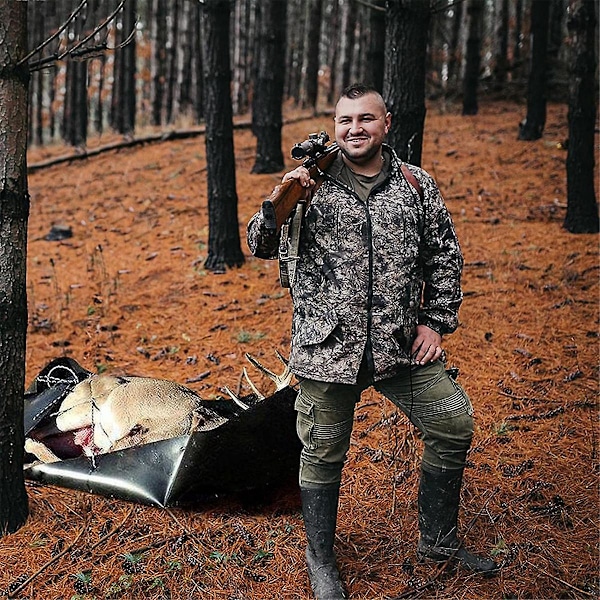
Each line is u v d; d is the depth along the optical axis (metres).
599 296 6.43
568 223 7.97
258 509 3.89
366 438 4.54
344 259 2.94
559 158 10.62
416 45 5.63
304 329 3.02
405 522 3.76
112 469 3.90
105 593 3.29
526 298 6.46
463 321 6.08
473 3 14.09
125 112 17.84
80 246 9.12
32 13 18.41
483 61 23.19
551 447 4.41
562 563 3.45
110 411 4.18
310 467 3.18
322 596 3.16
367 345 2.98
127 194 11.08
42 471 4.01
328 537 3.22
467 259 7.39
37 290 7.68
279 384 4.36
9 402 3.65
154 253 8.45
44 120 21.70
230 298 6.99
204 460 3.67
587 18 7.58
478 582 3.33
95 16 17.50
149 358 5.89
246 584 3.36
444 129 13.07
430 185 3.11
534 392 5.05
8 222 3.60
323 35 29.72
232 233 7.71
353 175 3.02
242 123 15.07
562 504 3.88
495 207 8.95
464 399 3.17
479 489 4.02
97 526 3.76
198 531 3.71
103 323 6.62
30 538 3.67
